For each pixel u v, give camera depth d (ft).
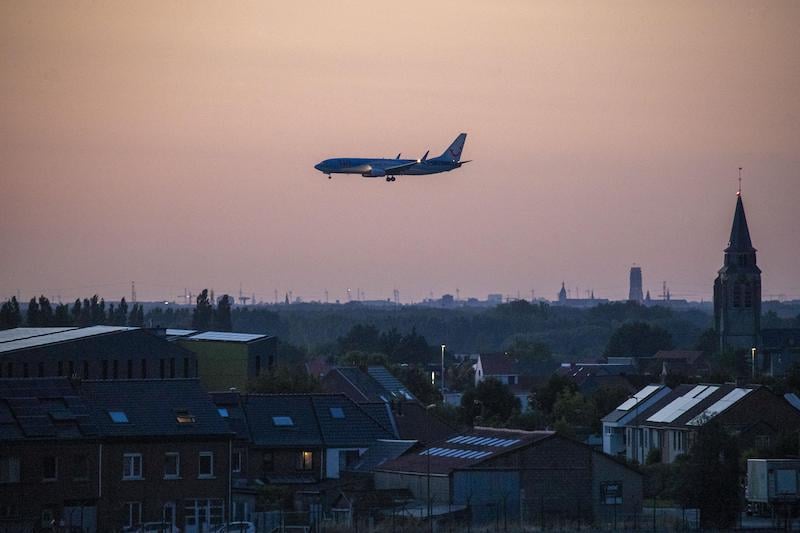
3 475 631.15
